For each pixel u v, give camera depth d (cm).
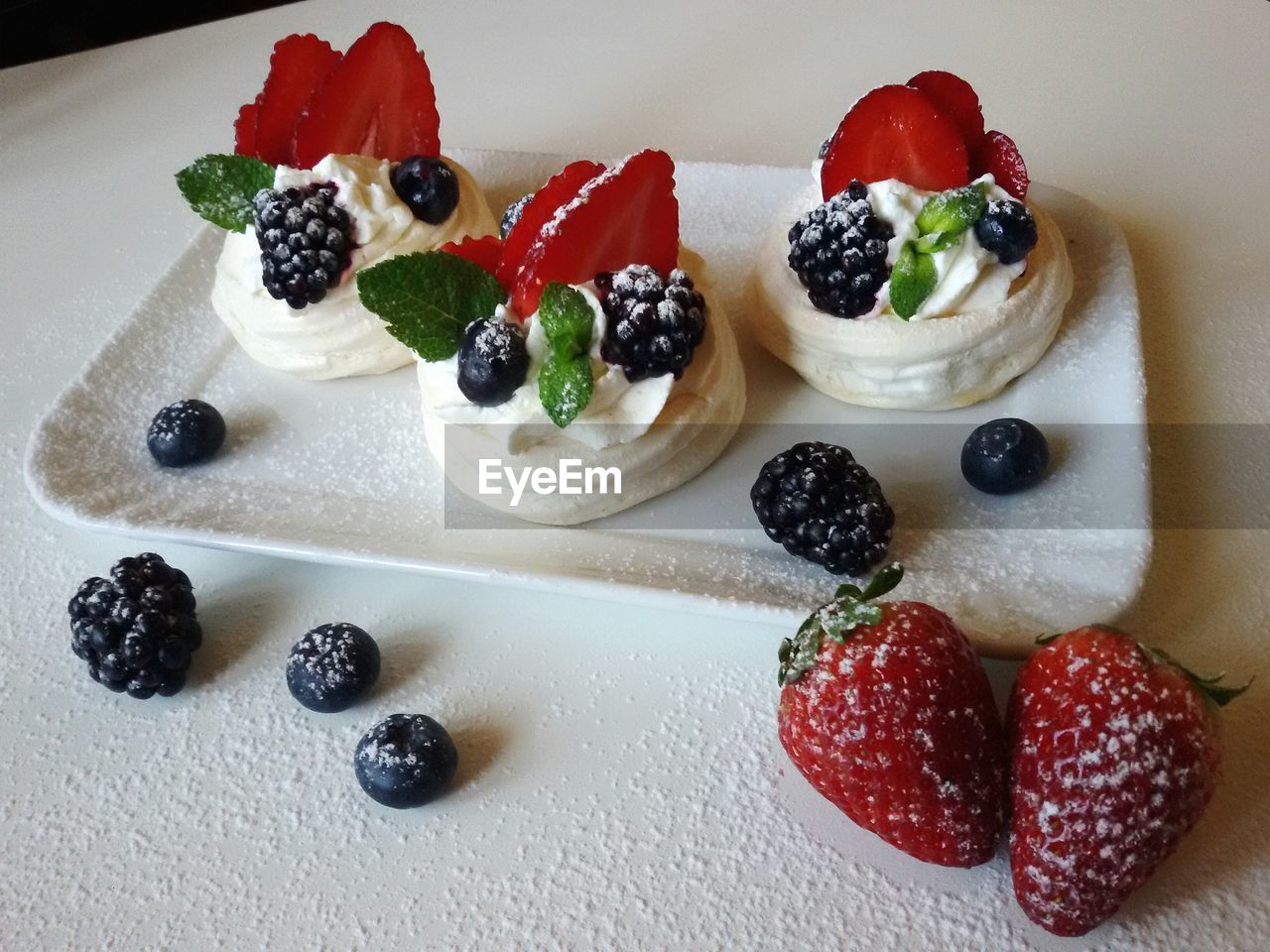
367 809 17
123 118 35
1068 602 17
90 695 19
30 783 18
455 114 33
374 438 22
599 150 31
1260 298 23
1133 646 14
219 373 24
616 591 18
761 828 16
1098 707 13
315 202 22
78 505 21
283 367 24
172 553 21
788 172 27
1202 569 18
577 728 18
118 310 27
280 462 22
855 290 20
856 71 32
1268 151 26
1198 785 13
